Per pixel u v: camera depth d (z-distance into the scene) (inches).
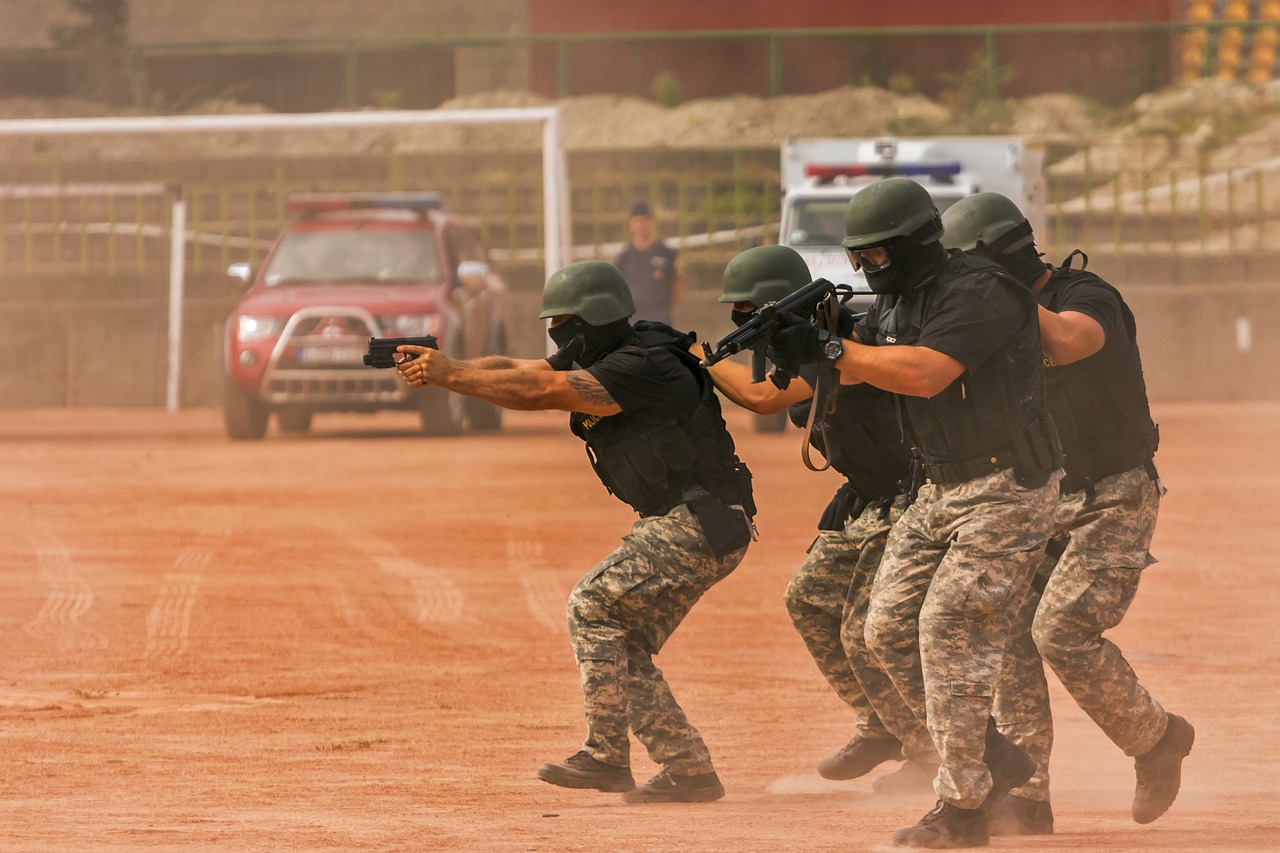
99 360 3713.1
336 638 1245.1
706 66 4594.0
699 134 4384.8
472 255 2947.8
